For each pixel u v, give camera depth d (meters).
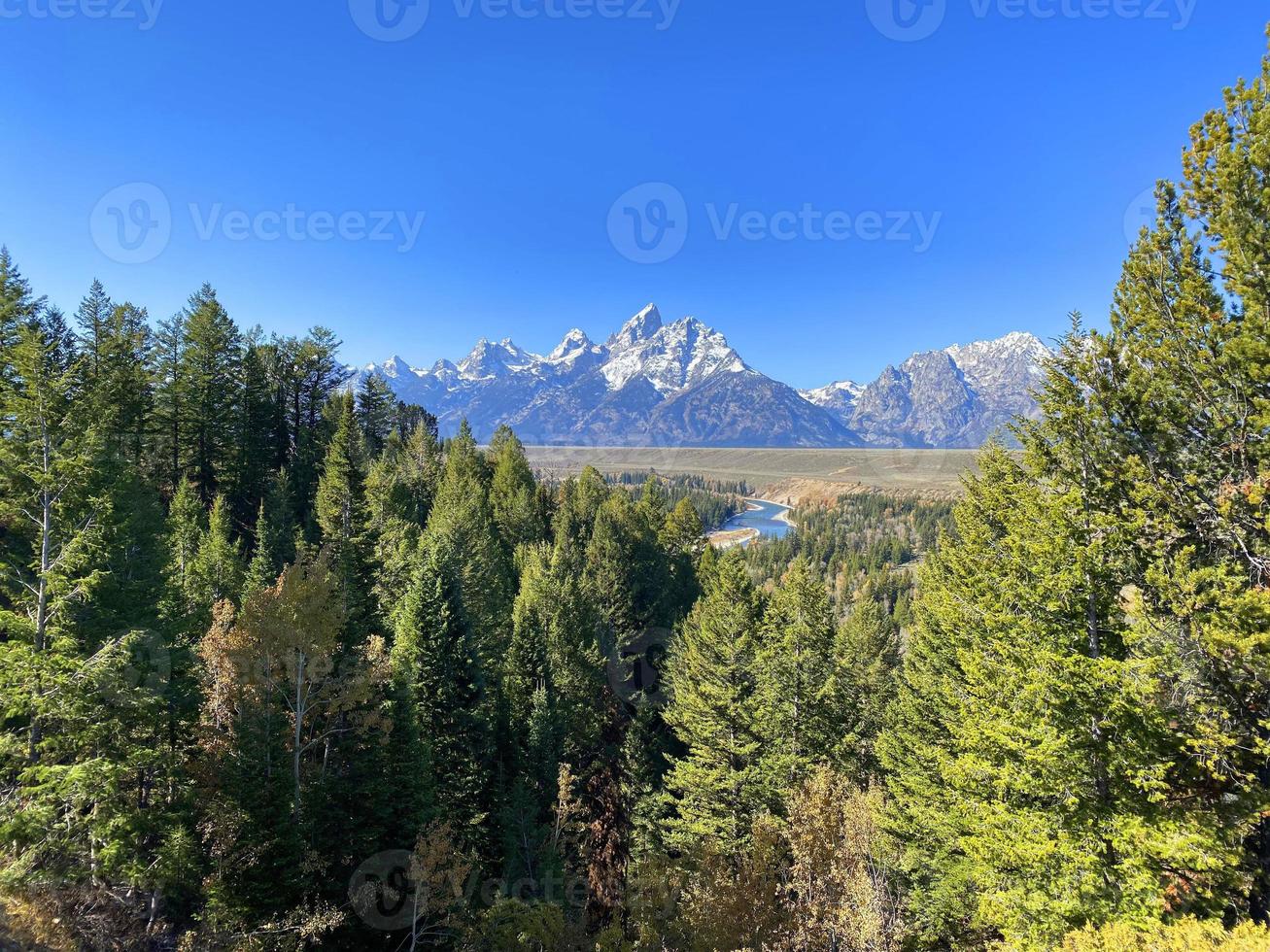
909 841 22.73
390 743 23.50
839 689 32.06
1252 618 12.91
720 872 22.19
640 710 45.97
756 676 30.22
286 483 55.16
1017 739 16.45
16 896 15.51
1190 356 14.37
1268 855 14.05
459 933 22.67
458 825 28.52
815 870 19.78
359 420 83.75
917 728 26.77
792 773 27.09
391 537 47.66
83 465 18.94
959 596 23.50
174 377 57.88
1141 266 15.13
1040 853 15.13
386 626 37.03
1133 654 15.33
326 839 20.92
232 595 37.28
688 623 52.66
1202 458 14.72
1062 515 15.88
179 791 20.23
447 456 95.19
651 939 22.70
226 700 24.03
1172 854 13.34
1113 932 13.11
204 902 20.22
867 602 50.09
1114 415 15.89
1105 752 14.75
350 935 20.77
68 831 16.55
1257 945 11.21
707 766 30.16
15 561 19.41
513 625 47.12
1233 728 14.21
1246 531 13.99
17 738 17.27
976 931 20.78
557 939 24.08
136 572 23.89
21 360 18.52
